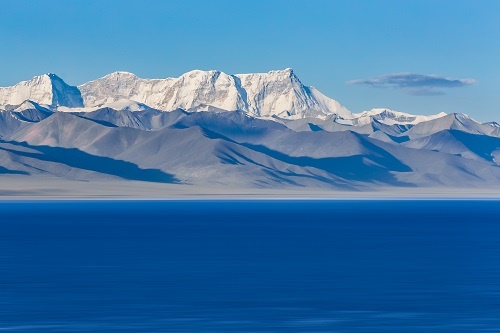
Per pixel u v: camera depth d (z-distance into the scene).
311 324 128.38
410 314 136.25
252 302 147.12
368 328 125.62
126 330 123.81
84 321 130.00
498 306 143.50
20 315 134.75
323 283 171.00
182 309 140.12
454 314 136.25
